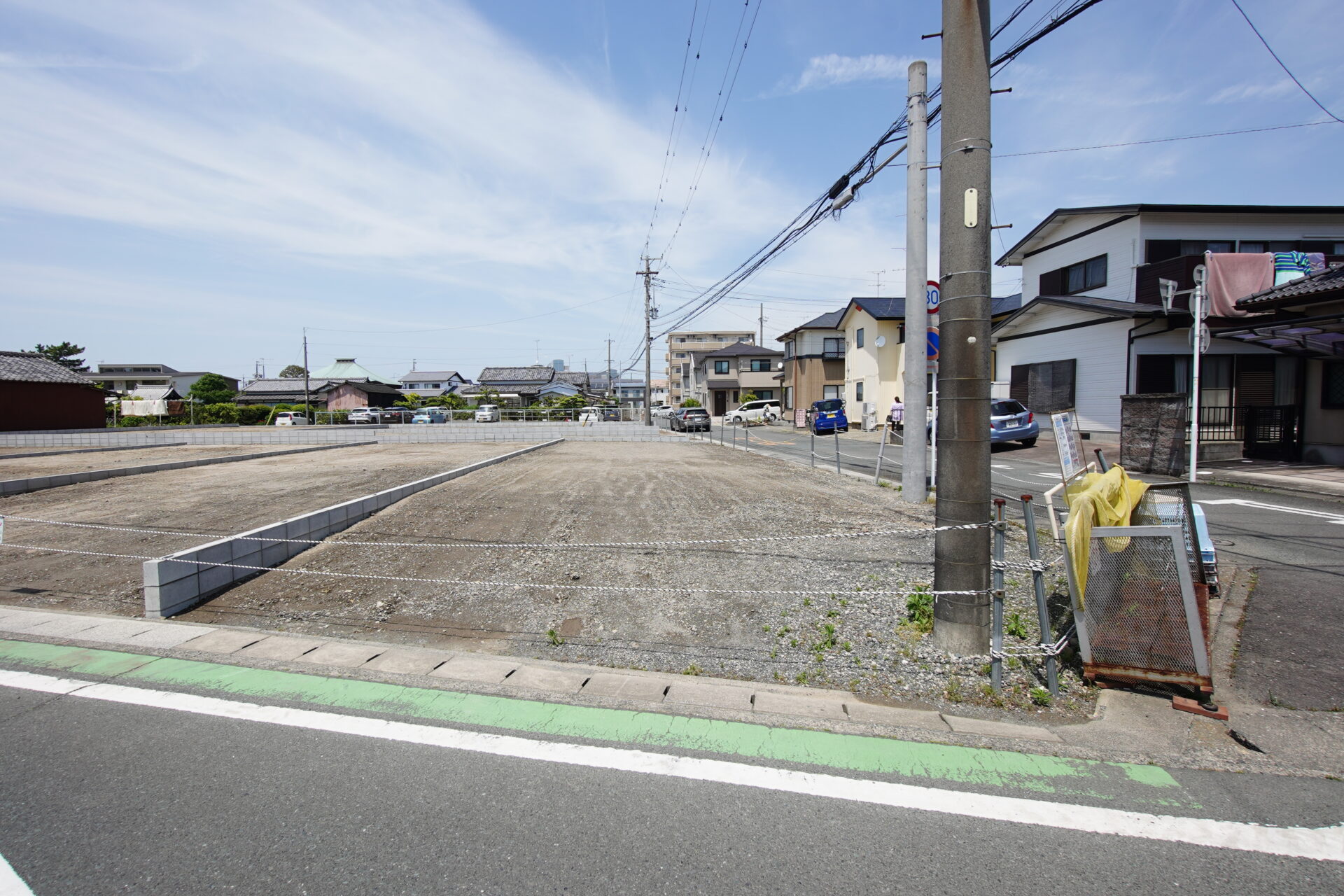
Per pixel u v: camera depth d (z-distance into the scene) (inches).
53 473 435.8
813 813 91.4
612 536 260.7
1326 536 249.4
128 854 82.4
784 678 142.2
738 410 1565.0
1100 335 625.9
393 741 111.3
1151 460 420.8
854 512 304.3
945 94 142.5
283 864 80.5
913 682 135.9
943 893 75.7
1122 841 85.6
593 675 140.4
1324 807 93.4
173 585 182.4
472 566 224.2
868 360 1093.8
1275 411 472.4
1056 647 129.3
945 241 142.7
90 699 126.9
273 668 141.8
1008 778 100.6
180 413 1489.9
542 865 80.5
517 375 2527.1
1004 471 462.0
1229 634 157.5
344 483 387.5
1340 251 635.5
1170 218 632.4
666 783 98.7
